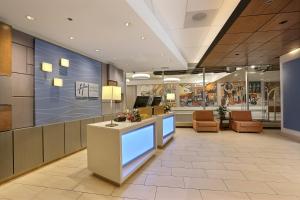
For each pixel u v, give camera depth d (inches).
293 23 151.0
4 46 130.3
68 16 124.4
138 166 141.6
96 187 120.3
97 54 229.8
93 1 105.6
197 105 457.7
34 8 112.9
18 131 138.1
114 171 121.3
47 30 149.1
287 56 257.0
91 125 138.3
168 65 312.2
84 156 188.7
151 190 115.6
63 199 106.1
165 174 139.9
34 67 158.4
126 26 142.9
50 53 175.9
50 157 166.9
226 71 384.2
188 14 159.6
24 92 149.3
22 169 140.5
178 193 111.7
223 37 184.1
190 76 456.8
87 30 150.3
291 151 198.4
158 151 200.8
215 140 253.6
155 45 193.8
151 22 149.3
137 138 152.8
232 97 391.5
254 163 162.6
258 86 361.7
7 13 119.2
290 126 261.1
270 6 123.3
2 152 126.8
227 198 105.6
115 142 120.8
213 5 144.9
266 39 191.3
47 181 130.1
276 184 122.8
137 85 545.6
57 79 181.6
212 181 127.6
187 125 362.0
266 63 323.0
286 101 267.7
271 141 245.6
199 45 252.2
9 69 133.7
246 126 305.7
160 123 212.1
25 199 107.0
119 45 192.5
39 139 156.4
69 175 140.3
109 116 267.6
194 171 145.4
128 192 113.3
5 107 130.6
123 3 108.7
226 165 158.1
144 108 193.0
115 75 311.4
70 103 202.8
